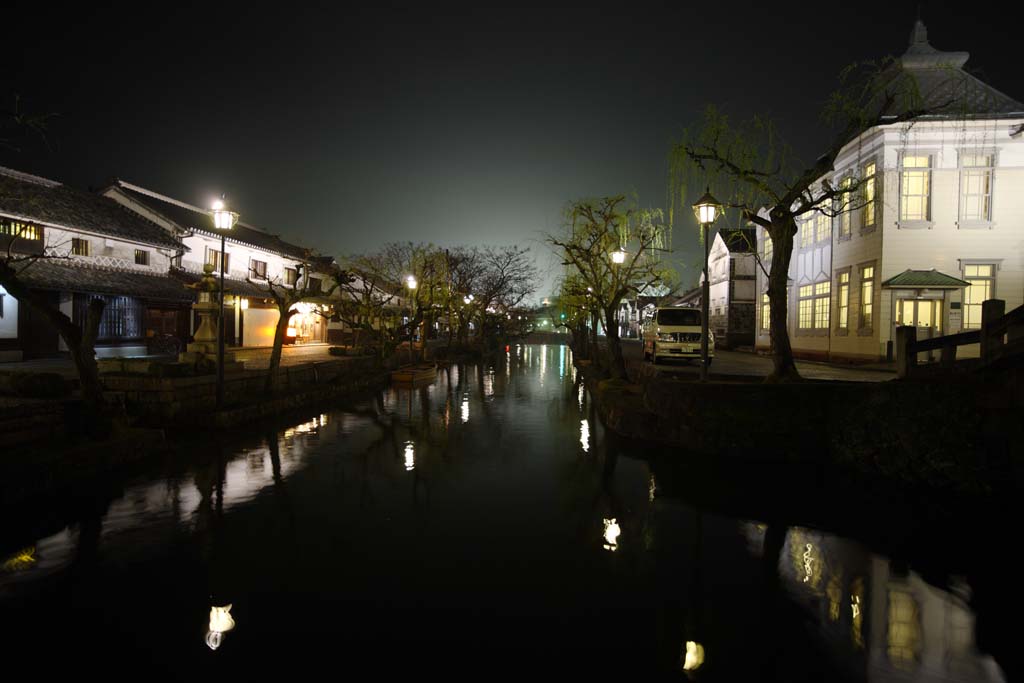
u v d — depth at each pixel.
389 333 25.47
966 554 6.48
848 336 20.42
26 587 5.43
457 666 4.23
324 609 5.07
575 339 39.50
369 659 4.30
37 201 20.48
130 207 27.09
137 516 7.46
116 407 10.79
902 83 11.72
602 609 5.17
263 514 7.66
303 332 38.34
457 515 7.76
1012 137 17.53
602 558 6.34
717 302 37.34
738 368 18.20
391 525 7.32
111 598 5.22
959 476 8.49
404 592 5.45
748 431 10.78
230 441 12.20
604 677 4.14
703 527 7.36
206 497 8.33
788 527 7.35
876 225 18.56
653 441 12.33
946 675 4.29
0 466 7.71
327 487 9.01
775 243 11.92
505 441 12.88
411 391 22.66
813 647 4.61
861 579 5.87
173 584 5.53
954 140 17.70
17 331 18.61
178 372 13.53
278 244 37.72
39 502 7.92
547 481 9.52
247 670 4.13
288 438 12.79
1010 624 5.00
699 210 12.07
